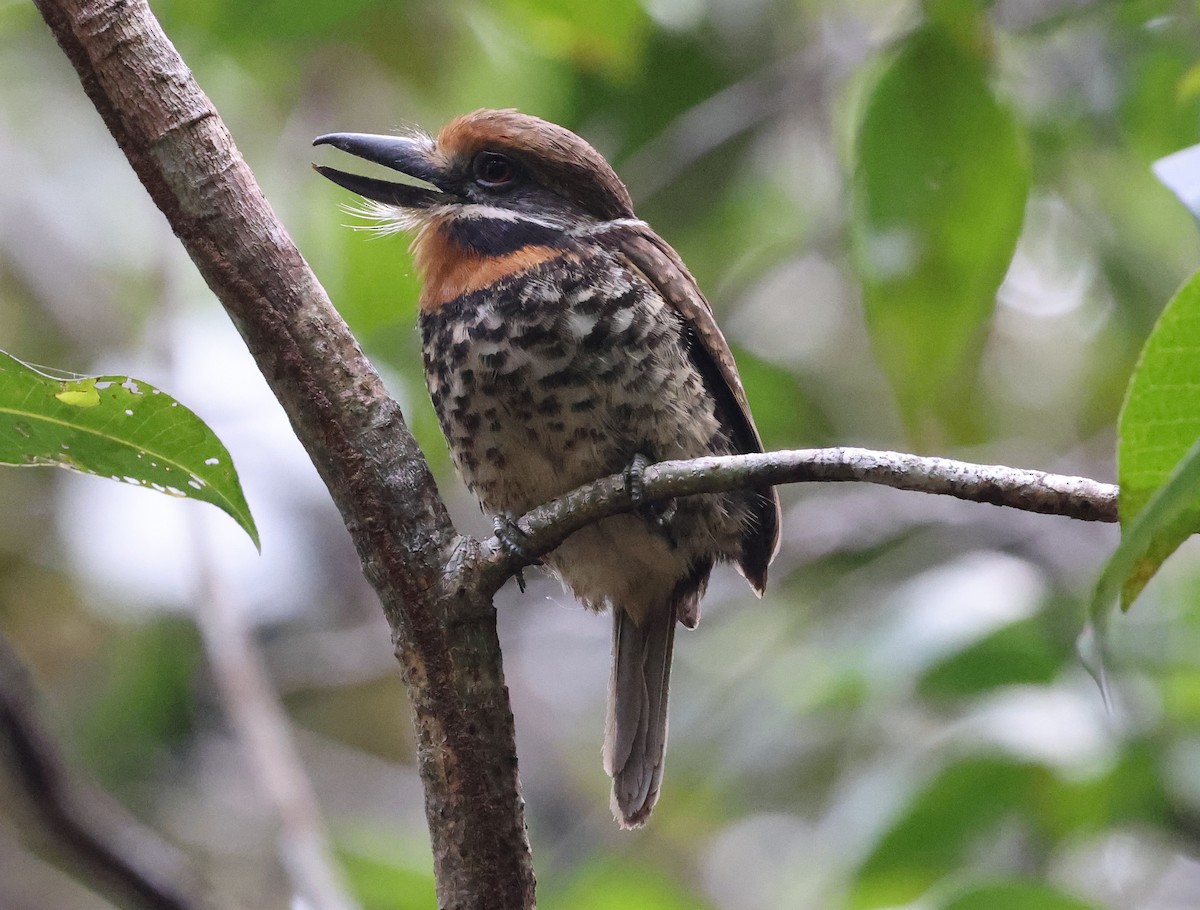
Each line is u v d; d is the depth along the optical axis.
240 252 4.48
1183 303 3.32
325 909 6.75
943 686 7.79
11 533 10.77
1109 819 7.29
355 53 10.40
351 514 4.55
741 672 9.44
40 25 10.02
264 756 7.46
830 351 11.23
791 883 8.81
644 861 9.69
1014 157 6.84
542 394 6.24
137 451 4.69
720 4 9.87
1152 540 3.49
